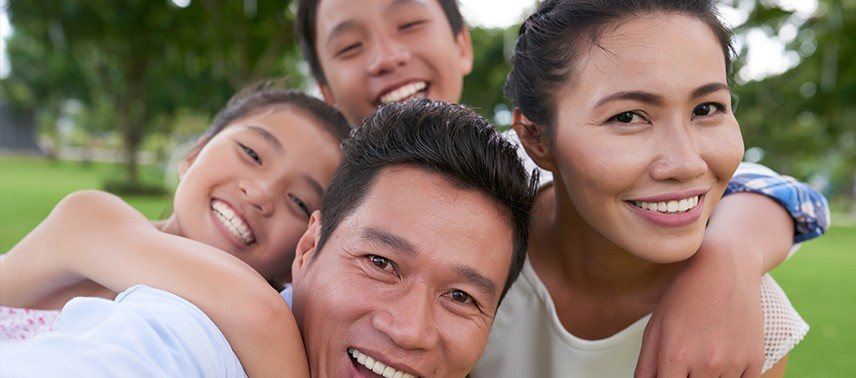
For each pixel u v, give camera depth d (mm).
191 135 13367
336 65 1147
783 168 11891
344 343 707
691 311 723
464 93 10148
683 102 709
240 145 954
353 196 734
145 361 591
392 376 697
